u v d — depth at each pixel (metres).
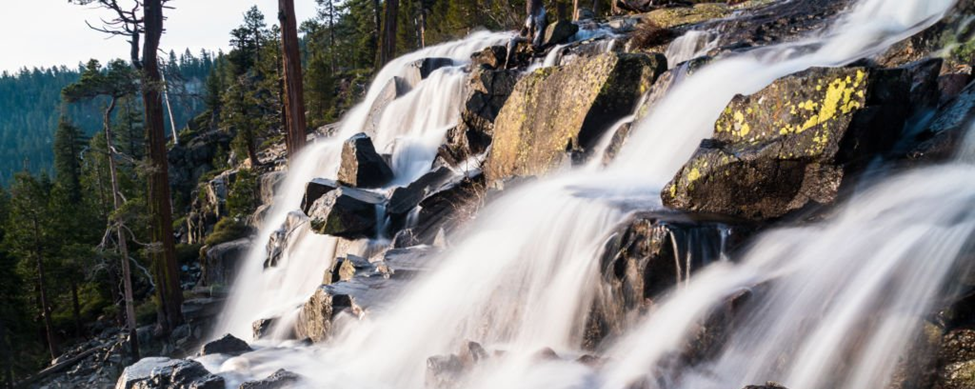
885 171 7.26
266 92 60.34
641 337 6.98
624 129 11.71
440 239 12.27
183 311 25.03
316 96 55.34
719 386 6.04
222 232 32.56
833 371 5.48
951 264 5.36
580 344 7.65
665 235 7.10
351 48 76.38
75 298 35.62
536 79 13.60
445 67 25.09
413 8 59.78
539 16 22.39
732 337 6.25
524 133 13.56
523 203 10.48
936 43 9.82
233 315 24.62
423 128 23.95
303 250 17.92
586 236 8.34
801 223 7.20
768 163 7.56
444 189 14.34
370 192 16.03
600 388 6.38
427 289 9.98
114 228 23.62
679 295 7.04
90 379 23.89
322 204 15.36
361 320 9.64
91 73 23.61
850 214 6.96
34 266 36.25
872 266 5.85
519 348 8.02
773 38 15.22
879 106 7.23
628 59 12.30
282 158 45.22
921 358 5.02
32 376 25.98
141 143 70.81
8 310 31.44
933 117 7.93
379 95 27.97
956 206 6.11
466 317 8.84
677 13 21.84
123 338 26.00
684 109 10.75
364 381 8.59
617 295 7.35
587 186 9.96
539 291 8.54
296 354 9.79
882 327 5.30
